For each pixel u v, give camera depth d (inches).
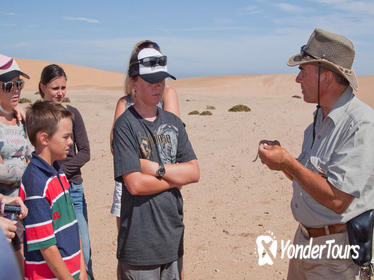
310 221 108.0
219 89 2733.8
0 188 129.2
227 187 319.0
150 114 112.7
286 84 2844.5
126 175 104.6
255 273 178.2
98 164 410.3
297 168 99.1
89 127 688.4
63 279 98.0
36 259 99.8
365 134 95.7
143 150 108.0
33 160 100.2
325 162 103.1
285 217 246.8
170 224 107.9
